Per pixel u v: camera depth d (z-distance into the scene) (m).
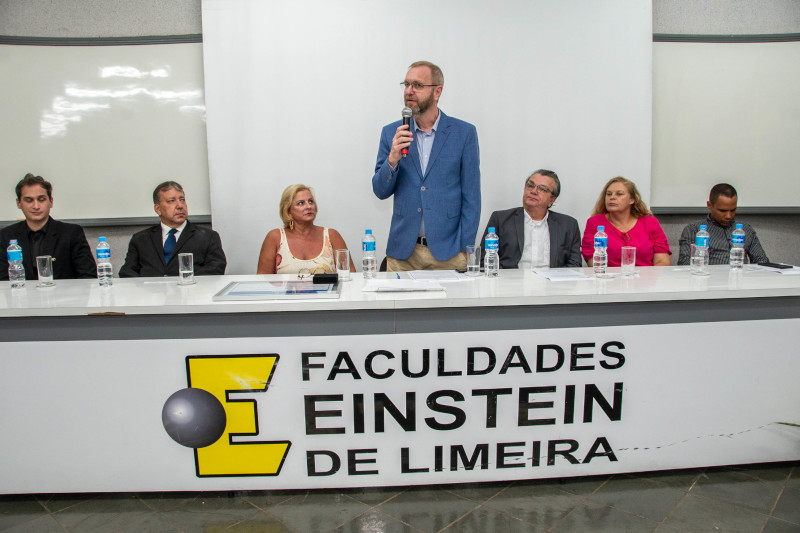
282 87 3.19
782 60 3.48
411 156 2.67
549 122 3.30
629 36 3.25
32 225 2.88
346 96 3.22
